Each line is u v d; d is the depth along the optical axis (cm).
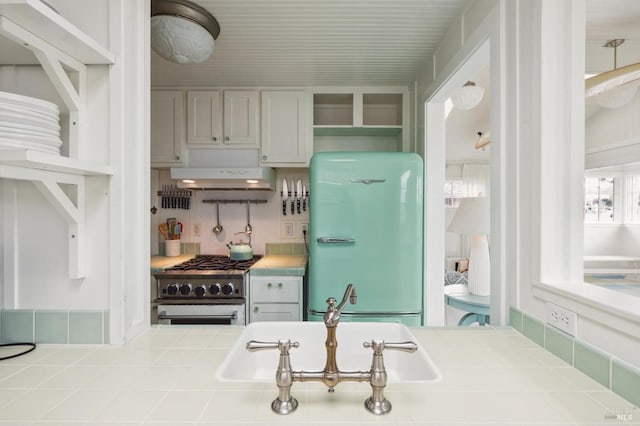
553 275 87
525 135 95
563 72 88
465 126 412
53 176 76
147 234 99
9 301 86
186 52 146
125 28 89
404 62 195
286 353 58
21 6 58
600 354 66
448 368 72
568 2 87
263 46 175
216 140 231
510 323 100
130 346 85
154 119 230
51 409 57
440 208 198
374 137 262
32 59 83
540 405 58
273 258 246
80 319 86
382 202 179
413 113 222
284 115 230
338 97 247
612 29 109
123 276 87
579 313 73
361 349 97
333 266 179
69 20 87
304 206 265
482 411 56
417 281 180
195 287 197
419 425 53
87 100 87
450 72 154
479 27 122
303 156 230
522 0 96
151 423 53
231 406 58
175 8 134
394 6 140
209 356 79
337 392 62
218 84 228
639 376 58
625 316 62
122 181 87
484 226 179
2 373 71
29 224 87
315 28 158
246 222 266
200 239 266
